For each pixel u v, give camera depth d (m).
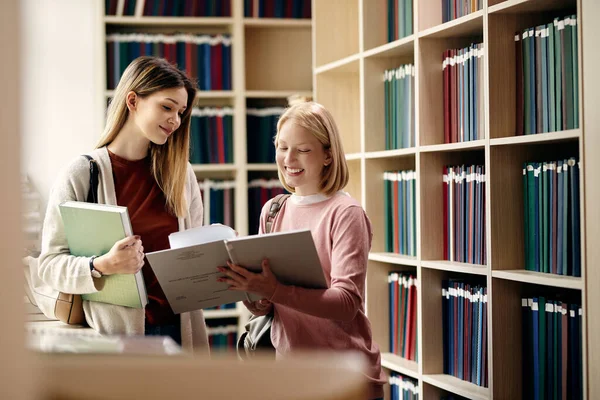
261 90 4.37
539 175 2.33
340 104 3.77
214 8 4.14
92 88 4.17
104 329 2.08
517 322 2.45
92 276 2.00
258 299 1.93
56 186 2.13
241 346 2.13
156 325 2.17
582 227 2.03
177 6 4.09
